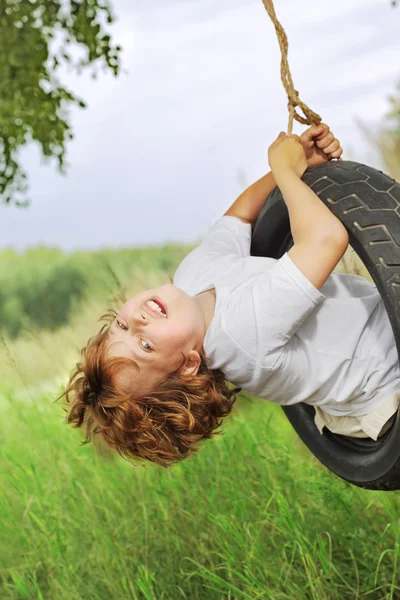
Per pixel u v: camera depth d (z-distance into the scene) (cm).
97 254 1393
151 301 243
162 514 370
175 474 386
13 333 1162
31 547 364
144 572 342
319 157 272
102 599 341
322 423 280
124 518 367
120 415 249
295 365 242
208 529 354
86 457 414
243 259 266
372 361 247
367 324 251
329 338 246
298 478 368
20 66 520
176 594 342
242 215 296
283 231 282
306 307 230
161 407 249
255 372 240
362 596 322
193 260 278
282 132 270
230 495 368
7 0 516
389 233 230
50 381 573
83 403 265
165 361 243
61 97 546
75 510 380
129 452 268
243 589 329
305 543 333
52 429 456
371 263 229
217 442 397
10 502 397
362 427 254
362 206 236
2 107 522
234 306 238
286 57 262
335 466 281
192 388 248
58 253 1527
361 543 335
